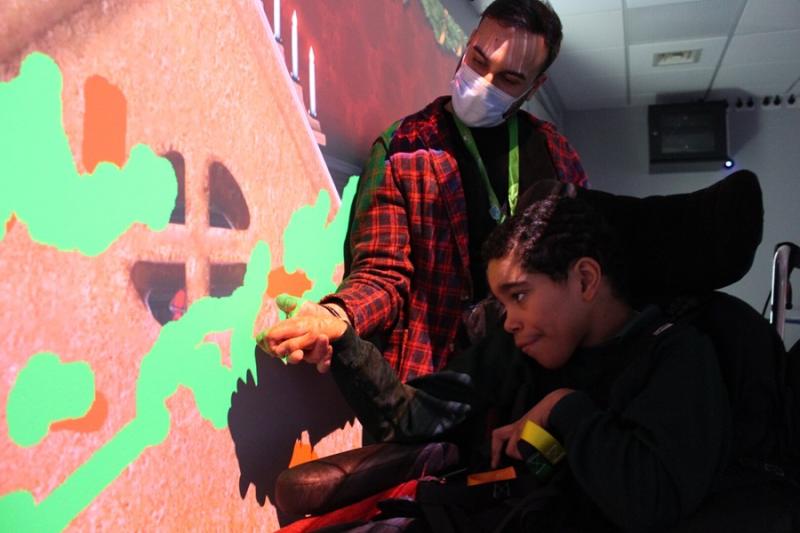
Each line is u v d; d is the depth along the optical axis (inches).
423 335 62.2
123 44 37.6
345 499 41.2
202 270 44.4
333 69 65.1
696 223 40.4
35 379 32.2
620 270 39.3
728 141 223.5
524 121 69.2
